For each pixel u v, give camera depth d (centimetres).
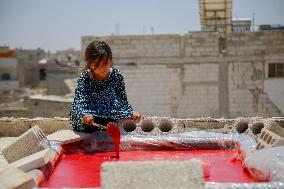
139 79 2420
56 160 459
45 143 477
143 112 2434
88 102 555
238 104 2386
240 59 2358
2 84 5341
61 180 401
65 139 516
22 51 7000
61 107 2277
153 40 2391
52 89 4038
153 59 2402
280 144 425
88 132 548
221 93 2380
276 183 305
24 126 749
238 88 2375
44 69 6059
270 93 2359
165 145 532
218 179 395
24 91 4662
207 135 546
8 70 5359
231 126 699
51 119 750
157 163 290
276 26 2528
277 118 740
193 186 276
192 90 2403
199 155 505
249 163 404
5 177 315
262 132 475
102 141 527
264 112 2367
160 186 276
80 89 549
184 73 2398
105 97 560
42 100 2294
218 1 2297
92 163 468
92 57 540
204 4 2345
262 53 2344
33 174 368
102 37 2389
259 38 2342
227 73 2373
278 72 2344
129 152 527
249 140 501
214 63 2373
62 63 5994
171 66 2400
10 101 3669
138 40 2397
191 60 2383
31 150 460
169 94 2417
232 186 299
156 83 2414
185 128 695
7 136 748
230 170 429
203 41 2369
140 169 286
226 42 2362
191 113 2411
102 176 283
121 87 575
